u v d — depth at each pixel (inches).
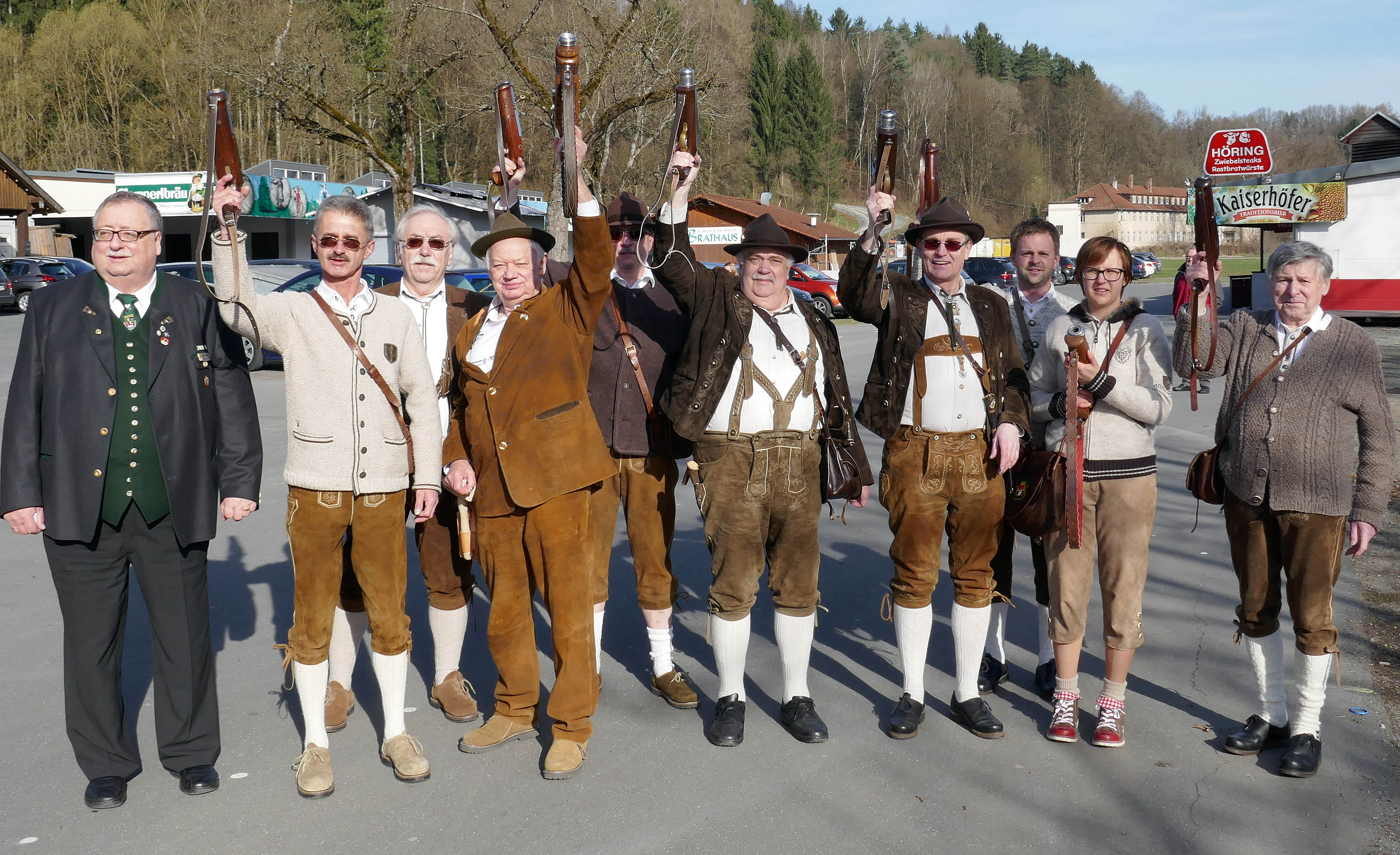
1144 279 2132.1
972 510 154.3
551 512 143.2
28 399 130.7
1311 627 142.2
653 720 163.2
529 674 153.8
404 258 163.2
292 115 932.6
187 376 135.3
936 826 129.8
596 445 146.2
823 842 126.0
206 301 138.5
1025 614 212.7
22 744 153.4
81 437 130.3
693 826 130.0
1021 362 157.5
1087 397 149.5
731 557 152.4
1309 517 140.1
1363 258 845.2
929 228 153.0
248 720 162.2
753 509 150.3
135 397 132.1
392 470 139.6
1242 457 145.3
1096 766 145.6
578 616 144.8
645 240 166.4
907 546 155.4
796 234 1654.8
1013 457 148.7
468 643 197.6
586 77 997.2
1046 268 176.4
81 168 1851.6
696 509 301.0
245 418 140.6
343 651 160.9
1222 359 149.6
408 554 252.4
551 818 132.3
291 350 135.9
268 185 1201.4
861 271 148.9
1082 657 186.1
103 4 1955.0
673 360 167.8
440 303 166.1
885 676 180.4
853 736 156.3
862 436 429.1
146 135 1911.9
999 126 3703.3
